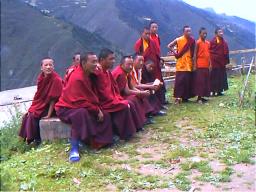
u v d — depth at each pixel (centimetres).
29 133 524
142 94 562
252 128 561
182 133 548
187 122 611
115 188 367
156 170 409
